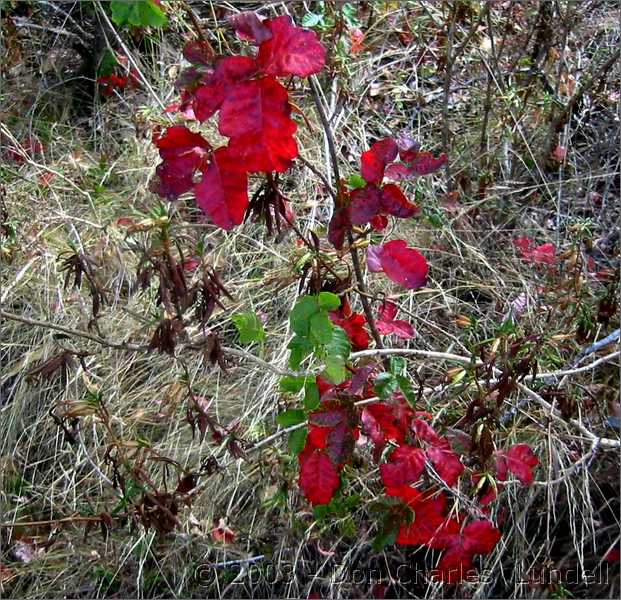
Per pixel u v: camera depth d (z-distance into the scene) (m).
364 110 1.46
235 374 1.22
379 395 0.90
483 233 1.33
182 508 1.13
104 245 1.13
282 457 1.08
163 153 0.79
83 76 1.62
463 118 1.44
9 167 1.48
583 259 1.20
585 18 1.47
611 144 1.41
